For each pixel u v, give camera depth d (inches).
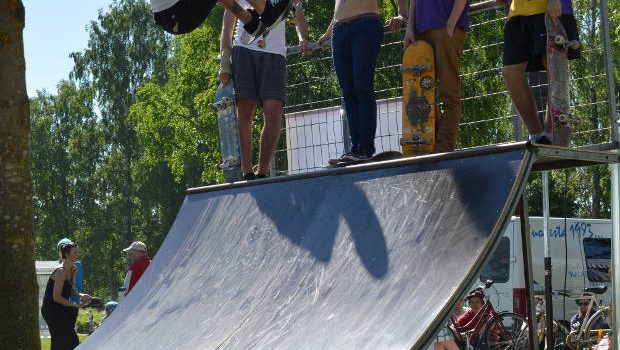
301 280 175.3
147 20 2139.5
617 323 210.7
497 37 254.8
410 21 211.5
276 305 173.8
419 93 204.7
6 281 213.2
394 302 152.6
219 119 256.5
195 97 1279.5
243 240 200.8
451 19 204.2
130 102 2116.1
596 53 216.1
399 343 141.8
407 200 170.9
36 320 218.2
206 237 213.6
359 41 220.2
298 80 341.1
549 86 186.2
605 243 644.7
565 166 195.8
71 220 2363.4
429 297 147.9
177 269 210.4
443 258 153.3
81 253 2333.9
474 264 147.6
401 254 161.3
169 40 2134.6
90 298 421.1
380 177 180.7
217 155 1348.4
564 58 188.1
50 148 2401.6
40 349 219.0
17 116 216.5
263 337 165.3
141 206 2201.0
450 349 437.4
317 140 276.4
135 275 442.3
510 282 562.3
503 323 468.8
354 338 149.6
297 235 188.1
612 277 212.4
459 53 209.8
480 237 151.4
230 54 253.9
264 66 245.6
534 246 581.6
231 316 179.5
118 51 2113.7
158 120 1476.4
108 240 2313.0
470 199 159.3
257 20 202.1
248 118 249.0
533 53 197.2
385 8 1058.1
